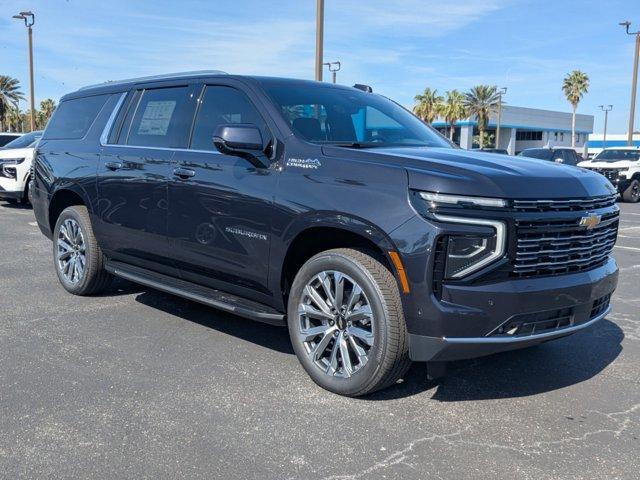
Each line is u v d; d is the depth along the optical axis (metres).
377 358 3.63
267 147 4.27
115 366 4.33
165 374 4.20
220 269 4.56
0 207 14.24
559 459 3.17
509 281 3.44
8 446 3.22
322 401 3.81
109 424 3.47
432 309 3.39
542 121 79.38
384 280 3.61
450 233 3.37
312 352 4.03
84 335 5.00
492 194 3.38
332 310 3.90
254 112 4.48
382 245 3.53
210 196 4.50
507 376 4.29
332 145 4.16
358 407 3.74
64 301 6.03
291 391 3.95
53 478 2.93
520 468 3.07
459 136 74.88
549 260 3.59
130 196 5.25
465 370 4.39
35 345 4.75
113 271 5.66
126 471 3.00
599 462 3.14
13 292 6.37
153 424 3.48
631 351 4.86
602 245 4.00
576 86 67.38
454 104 69.00
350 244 3.96
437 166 3.56
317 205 3.82
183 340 4.91
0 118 63.31
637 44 32.94
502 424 3.55
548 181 3.63
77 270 6.16
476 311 3.38
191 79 5.08
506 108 74.31
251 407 3.71
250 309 4.37
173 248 4.91
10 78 61.06
